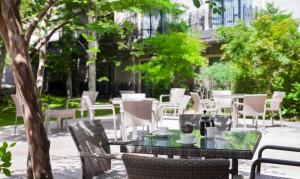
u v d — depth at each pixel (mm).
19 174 4664
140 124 6402
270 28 10953
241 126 9055
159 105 7887
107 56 16531
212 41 14141
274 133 7941
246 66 11328
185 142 3020
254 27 11328
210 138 3299
